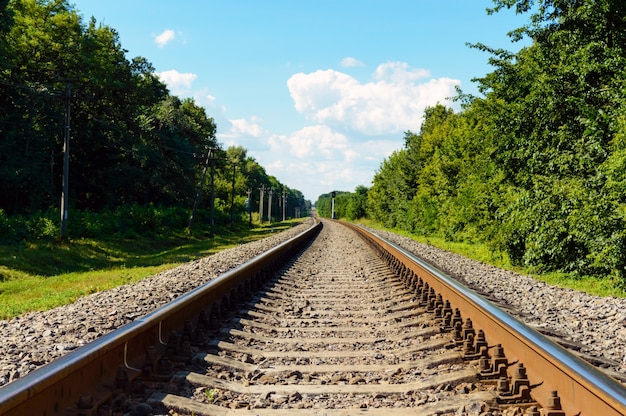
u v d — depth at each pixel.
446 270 14.03
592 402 3.39
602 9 14.49
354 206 111.56
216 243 38.34
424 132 56.97
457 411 3.99
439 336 6.59
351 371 5.29
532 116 16.47
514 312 8.13
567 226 14.57
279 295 10.33
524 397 4.18
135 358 4.86
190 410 3.96
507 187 18.53
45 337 6.24
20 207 38.66
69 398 3.57
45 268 20.84
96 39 50.53
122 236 32.59
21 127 40.50
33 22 44.16
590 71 14.54
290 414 4.04
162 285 11.01
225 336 6.56
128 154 52.69
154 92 62.34
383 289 11.37
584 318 8.31
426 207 41.25
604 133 13.80
